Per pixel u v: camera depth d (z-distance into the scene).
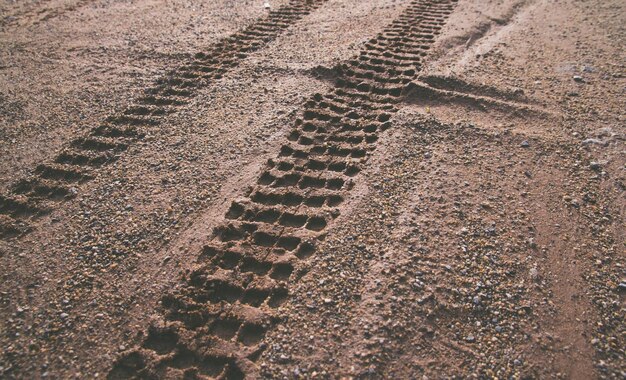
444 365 0.58
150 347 0.62
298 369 0.58
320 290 0.65
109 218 0.75
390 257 0.67
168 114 0.94
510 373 0.58
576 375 0.58
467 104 0.91
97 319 0.64
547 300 0.63
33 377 0.59
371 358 0.59
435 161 0.80
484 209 0.73
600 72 0.97
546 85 0.94
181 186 0.79
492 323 0.61
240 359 0.60
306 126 0.88
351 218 0.72
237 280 0.67
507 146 0.82
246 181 0.79
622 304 0.63
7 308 0.65
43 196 0.80
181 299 0.65
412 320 0.61
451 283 0.65
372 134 0.85
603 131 0.84
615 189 0.76
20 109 0.97
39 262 0.70
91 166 0.84
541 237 0.70
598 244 0.69
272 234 0.71
